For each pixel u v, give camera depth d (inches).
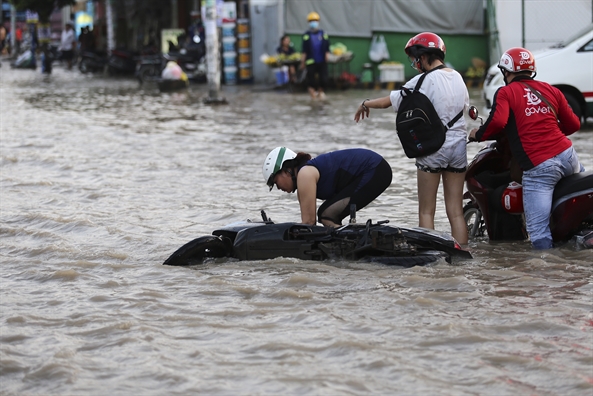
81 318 312.5
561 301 321.4
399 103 423.2
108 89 1808.6
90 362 267.6
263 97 1519.4
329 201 415.5
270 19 1825.8
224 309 319.9
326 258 391.5
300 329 294.2
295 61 1605.6
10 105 1370.6
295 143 861.2
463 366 256.7
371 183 413.4
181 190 612.4
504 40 1501.0
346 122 1059.3
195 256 398.9
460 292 335.0
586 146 768.3
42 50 2566.4
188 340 286.5
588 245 412.2
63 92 1706.4
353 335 285.9
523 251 415.8
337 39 1726.1
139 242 452.1
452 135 419.5
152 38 2723.9
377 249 380.2
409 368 255.0
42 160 754.8
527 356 262.7
